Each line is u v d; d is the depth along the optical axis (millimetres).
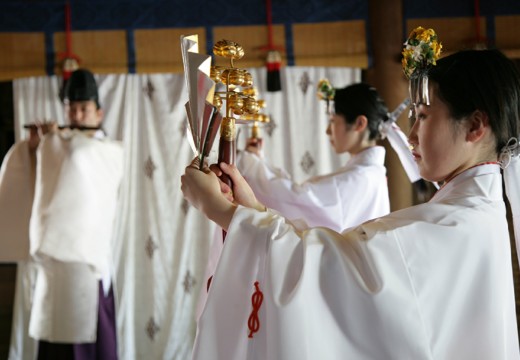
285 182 2416
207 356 1155
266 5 4117
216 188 1222
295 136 4156
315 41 4109
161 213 4098
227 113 1320
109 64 4113
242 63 4098
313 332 1081
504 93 1197
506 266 1208
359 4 4094
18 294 3980
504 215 1224
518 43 4078
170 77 4168
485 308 1144
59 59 4102
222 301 1161
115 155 3270
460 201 1184
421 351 1065
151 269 4078
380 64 4059
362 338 1085
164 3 4121
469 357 1142
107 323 3250
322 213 2402
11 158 3238
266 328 1115
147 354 4070
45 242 2994
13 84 4137
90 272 3096
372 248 1103
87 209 3062
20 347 3967
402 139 2508
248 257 1165
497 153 1239
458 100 1199
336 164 4184
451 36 4078
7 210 3211
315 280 1099
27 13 4098
